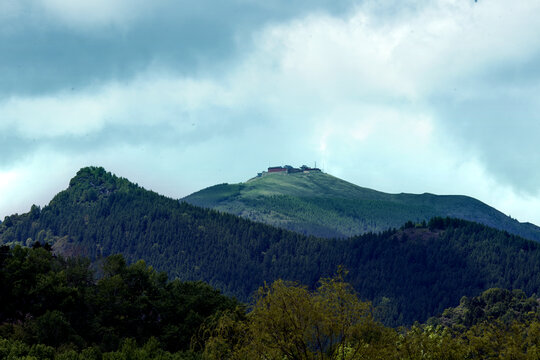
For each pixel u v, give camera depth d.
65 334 99.44
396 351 39.66
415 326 42.00
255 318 41.31
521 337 39.62
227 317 45.41
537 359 37.56
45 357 81.69
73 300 114.69
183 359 80.56
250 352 40.59
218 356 43.19
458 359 39.00
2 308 112.50
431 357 39.50
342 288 41.31
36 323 100.00
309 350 40.19
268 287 42.25
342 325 39.78
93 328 113.62
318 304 40.47
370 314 40.69
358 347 39.44
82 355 82.88
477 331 41.00
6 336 96.19
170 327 120.19
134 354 83.75
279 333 40.41
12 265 117.31
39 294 113.00
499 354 38.81
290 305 40.75
